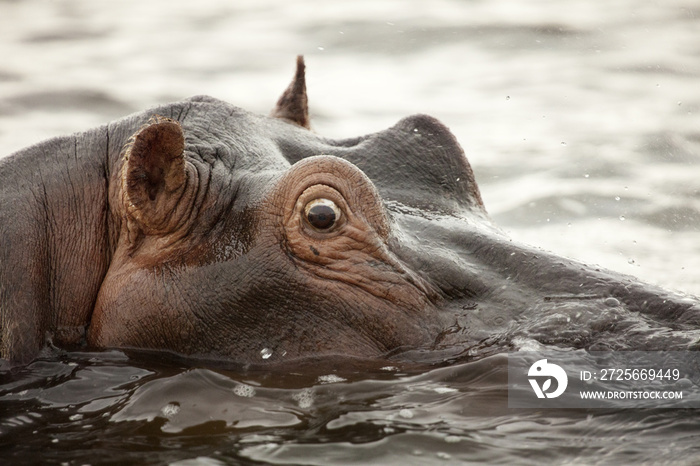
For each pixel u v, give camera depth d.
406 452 11.18
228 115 15.12
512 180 27.69
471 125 33.19
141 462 11.20
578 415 11.60
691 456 10.55
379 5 50.47
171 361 13.45
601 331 12.34
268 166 14.20
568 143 30.84
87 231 14.28
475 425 11.63
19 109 33.31
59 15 49.94
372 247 13.18
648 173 27.95
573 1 52.03
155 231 13.73
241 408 12.30
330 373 12.90
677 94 36.59
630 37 45.03
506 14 48.44
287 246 13.27
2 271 13.79
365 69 40.50
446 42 44.22
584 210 25.12
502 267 13.44
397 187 14.90
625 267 20.73
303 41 44.66
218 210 13.75
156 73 39.25
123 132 14.73
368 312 13.07
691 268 20.70
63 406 12.72
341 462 11.03
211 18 49.50
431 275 13.28
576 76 39.28
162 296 13.49
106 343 13.77
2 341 13.73
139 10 51.41
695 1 52.03
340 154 15.20
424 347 12.91
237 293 13.30
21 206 14.09
